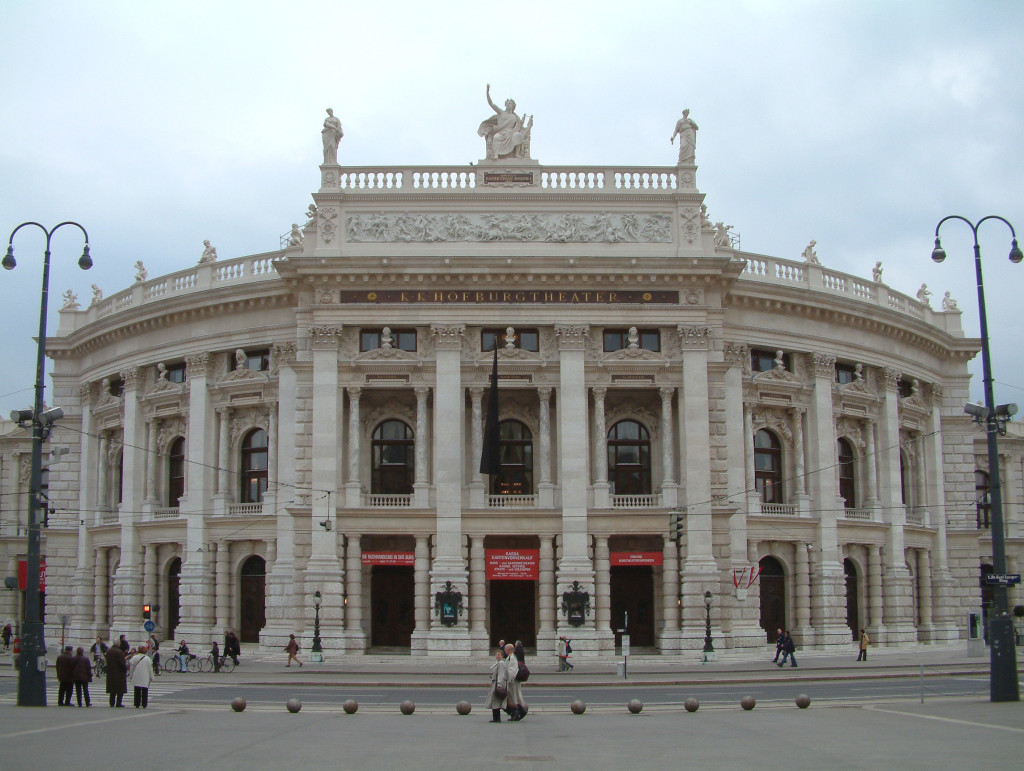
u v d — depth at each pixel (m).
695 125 60.53
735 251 63.16
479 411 58.09
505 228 59.16
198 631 60.53
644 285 58.56
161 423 66.62
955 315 75.88
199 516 61.84
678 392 58.69
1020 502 82.44
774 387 62.62
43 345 35.78
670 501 57.28
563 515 56.28
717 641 55.38
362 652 56.09
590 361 58.28
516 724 27.69
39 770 18.97
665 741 23.44
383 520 56.72
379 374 58.19
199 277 64.88
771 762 19.80
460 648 54.94
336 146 60.09
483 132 61.72
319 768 19.31
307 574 56.00
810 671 49.41
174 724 27.14
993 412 34.09
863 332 66.62
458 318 58.09
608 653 55.56
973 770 18.42
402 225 59.16
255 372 61.78
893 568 65.69
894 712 29.34
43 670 32.47
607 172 59.94
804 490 62.56
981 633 71.06
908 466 71.06
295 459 59.09
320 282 58.28
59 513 72.62
